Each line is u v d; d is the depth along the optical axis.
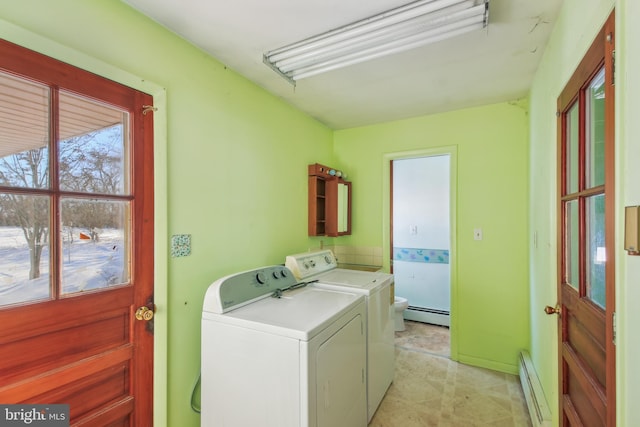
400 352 2.83
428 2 1.28
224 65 1.86
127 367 1.34
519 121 2.43
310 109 2.64
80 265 1.20
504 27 1.50
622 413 0.77
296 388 1.24
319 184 2.91
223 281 1.56
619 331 0.79
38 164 1.08
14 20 1.00
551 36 1.55
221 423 1.43
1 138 0.99
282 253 2.40
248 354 1.36
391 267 3.06
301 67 1.82
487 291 2.54
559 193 1.40
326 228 2.94
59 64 1.12
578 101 1.16
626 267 0.76
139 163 1.38
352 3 1.32
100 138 1.25
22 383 1.03
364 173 3.12
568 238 1.35
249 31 1.53
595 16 0.97
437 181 3.61
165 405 1.47
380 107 2.59
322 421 1.33
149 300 1.42
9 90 1.01
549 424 1.51
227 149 1.88
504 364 2.47
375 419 1.90
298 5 1.34
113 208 1.31
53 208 1.12
